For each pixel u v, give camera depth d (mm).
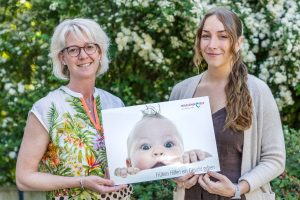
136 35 4516
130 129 2406
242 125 2404
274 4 4527
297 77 4461
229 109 2441
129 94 4641
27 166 2361
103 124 2395
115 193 2426
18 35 4988
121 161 2383
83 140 2387
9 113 4992
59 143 2361
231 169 2457
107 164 2404
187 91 2676
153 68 4758
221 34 2455
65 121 2385
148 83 4875
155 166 2395
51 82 4914
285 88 4539
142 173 2389
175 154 2404
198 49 2619
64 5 4590
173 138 2412
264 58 4641
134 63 4867
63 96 2441
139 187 3875
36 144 2361
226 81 2543
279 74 4398
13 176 4980
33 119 2373
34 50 5027
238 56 2504
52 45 2475
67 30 2416
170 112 2438
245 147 2439
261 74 4480
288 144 3961
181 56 4738
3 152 4855
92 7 4672
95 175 2365
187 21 4406
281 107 4602
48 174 2365
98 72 2586
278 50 4492
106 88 4879
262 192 2500
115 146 2387
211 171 2393
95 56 2447
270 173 2412
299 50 4352
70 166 2361
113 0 4410
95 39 2441
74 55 2408
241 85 2453
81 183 2311
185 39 4609
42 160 2453
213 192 2367
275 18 4430
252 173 2408
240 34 2512
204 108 2443
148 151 2404
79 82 2465
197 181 2449
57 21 5020
